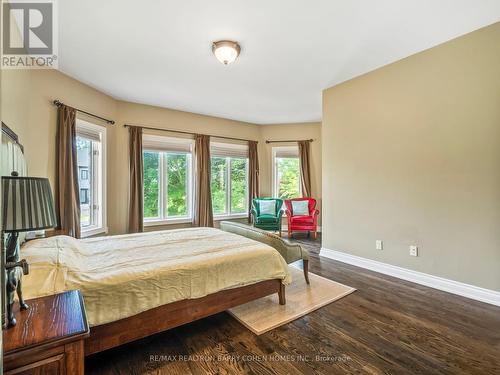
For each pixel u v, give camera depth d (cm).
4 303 101
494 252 244
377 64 318
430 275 287
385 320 219
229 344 188
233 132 588
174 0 203
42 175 296
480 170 251
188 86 382
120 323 160
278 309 237
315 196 616
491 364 167
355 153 358
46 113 302
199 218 518
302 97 434
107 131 414
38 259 158
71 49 273
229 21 230
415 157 297
